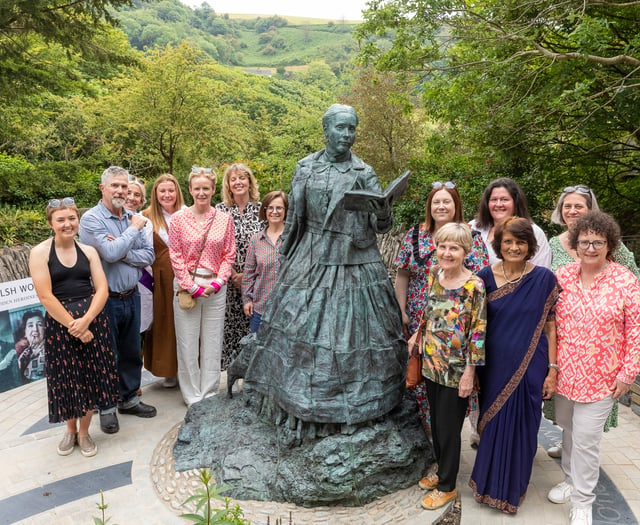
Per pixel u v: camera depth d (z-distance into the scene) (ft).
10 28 31.24
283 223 14.34
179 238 13.65
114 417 13.58
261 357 11.48
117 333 13.94
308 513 9.94
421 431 11.23
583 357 9.43
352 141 10.59
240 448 11.12
